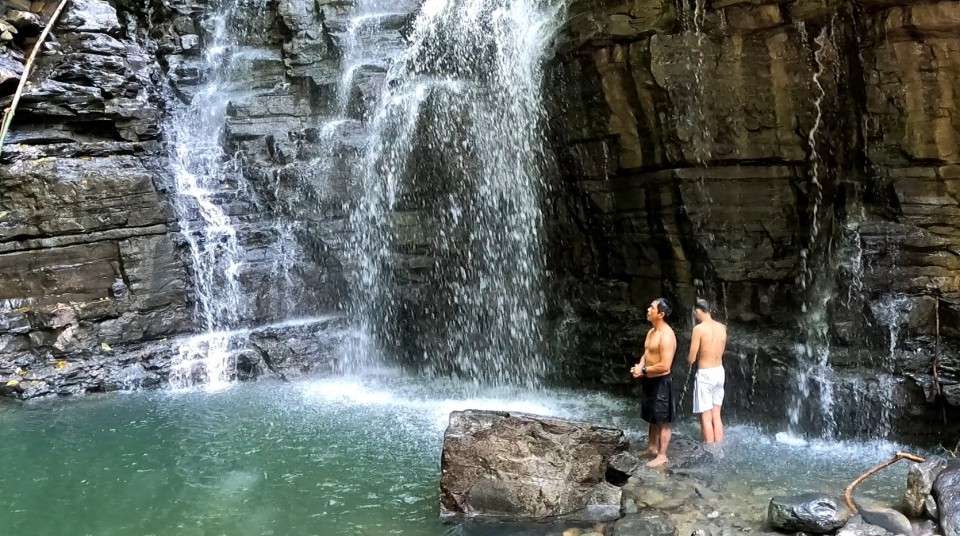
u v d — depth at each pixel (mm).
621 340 9961
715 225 9117
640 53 9188
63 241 11062
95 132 12422
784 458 7492
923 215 8086
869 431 7926
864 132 8398
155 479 7359
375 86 14461
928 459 6098
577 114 10289
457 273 12109
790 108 8656
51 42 12383
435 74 13250
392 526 6219
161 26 15609
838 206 8625
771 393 8578
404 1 16078
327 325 12484
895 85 8039
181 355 11328
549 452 6488
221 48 15984
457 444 6484
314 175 13688
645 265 9953
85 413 9633
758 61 8664
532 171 11250
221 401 10203
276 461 7820
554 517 6211
